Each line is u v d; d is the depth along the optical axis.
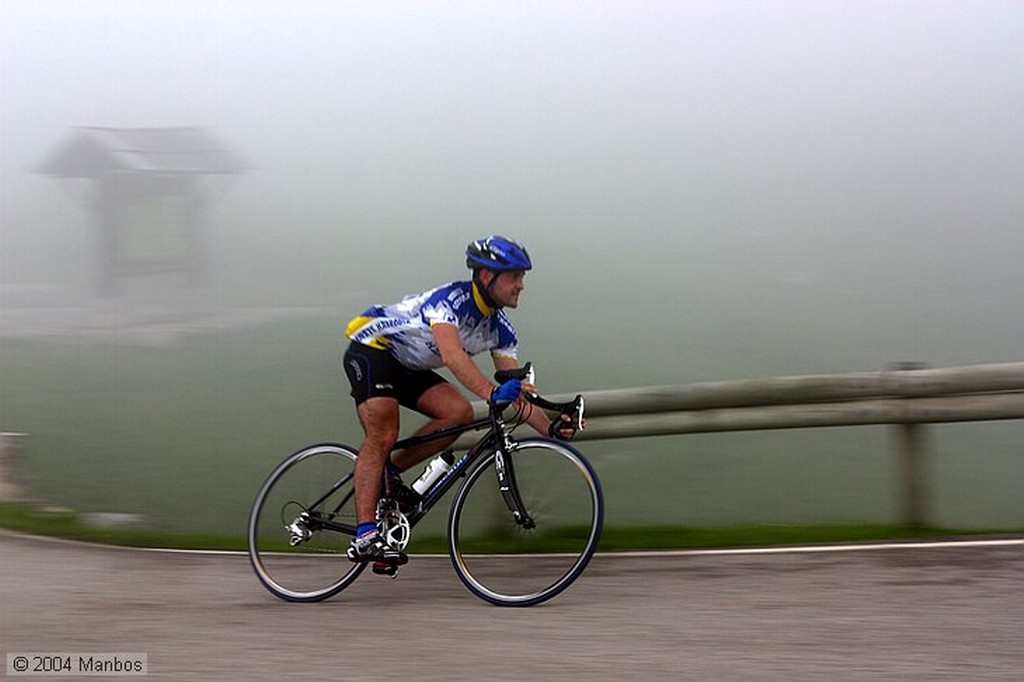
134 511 7.84
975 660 3.28
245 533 6.95
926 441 5.14
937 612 3.77
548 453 4.20
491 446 4.29
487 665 3.36
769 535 5.03
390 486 4.33
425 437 4.29
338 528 4.43
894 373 5.09
